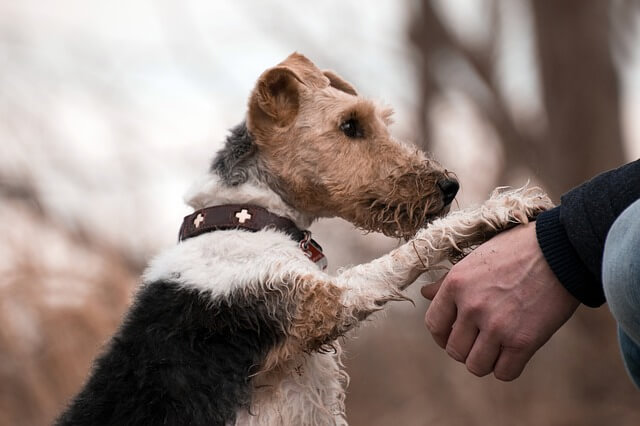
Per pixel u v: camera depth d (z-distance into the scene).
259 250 4.23
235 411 3.98
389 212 4.52
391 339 10.72
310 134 4.62
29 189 9.70
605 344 10.95
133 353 4.07
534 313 3.12
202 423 3.91
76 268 8.94
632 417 10.10
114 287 8.84
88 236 9.63
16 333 8.41
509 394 10.12
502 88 14.36
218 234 4.36
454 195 4.54
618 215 2.87
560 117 13.42
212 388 3.97
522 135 13.66
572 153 13.34
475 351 3.23
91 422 3.97
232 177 4.59
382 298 4.07
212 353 4.02
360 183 4.55
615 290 2.66
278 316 4.08
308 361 4.27
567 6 13.55
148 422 3.90
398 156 4.59
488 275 3.20
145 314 4.16
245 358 4.06
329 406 4.35
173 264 4.27
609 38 13.73
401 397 10.23
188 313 4.07
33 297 8.51
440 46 14.32
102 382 4.07
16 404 8.26
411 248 4.11
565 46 13.48
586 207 2.95
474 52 14.18
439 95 14.09
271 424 4.08
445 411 9.95
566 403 10.12
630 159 14.31
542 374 10.41
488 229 3.92
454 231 3.99
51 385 8.34
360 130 4.66
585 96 13.38
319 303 4.07
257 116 4.65
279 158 4.65
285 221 4.53
